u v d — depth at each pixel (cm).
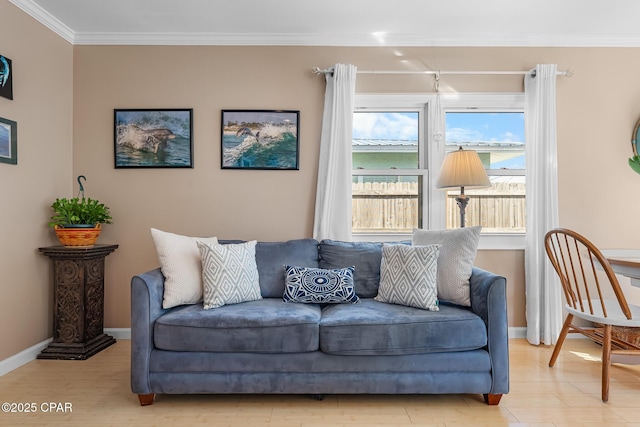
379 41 331
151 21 308
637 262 202
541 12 291
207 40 328
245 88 329
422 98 333
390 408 210
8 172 261
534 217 315
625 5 282
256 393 215
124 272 328
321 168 323
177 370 207
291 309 228
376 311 223
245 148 328
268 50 330
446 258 241
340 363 208
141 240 328
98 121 329
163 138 328
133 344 208
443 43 332
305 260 278
